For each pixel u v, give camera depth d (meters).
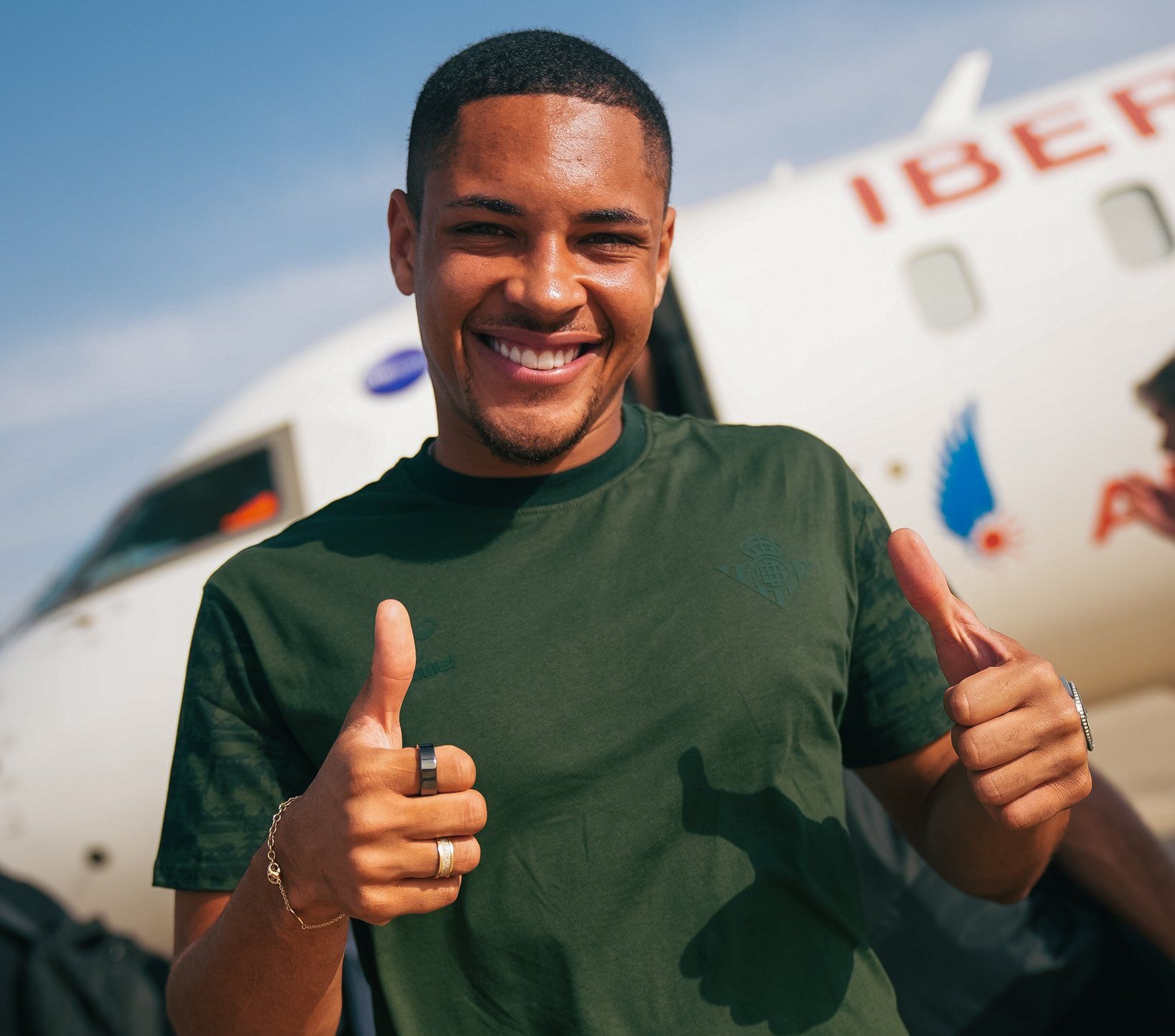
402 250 1.39
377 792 0.91
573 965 1.10
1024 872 1.27
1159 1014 2.09
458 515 1.26
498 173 1.14
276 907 1.00
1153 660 4.36
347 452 4.12
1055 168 4.55
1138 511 4.15
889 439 4.15
